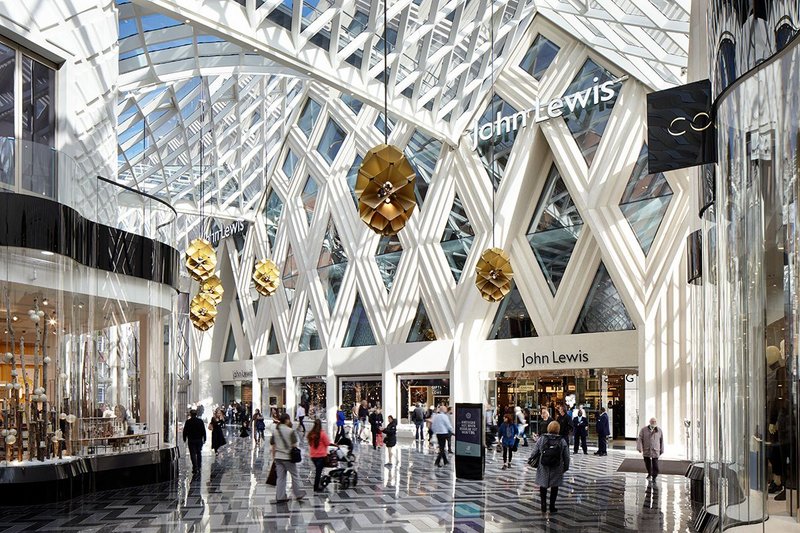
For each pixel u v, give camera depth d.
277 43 21.88
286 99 40.62
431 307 32.09
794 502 5.66
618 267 25.58
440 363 31.20
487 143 30.50
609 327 26.66
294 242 42.53
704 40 14.35
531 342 28.67
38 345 13.16
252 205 47.78
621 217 25.91
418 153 33.84
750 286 6.38
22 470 12.80
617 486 15.56
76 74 16.78
